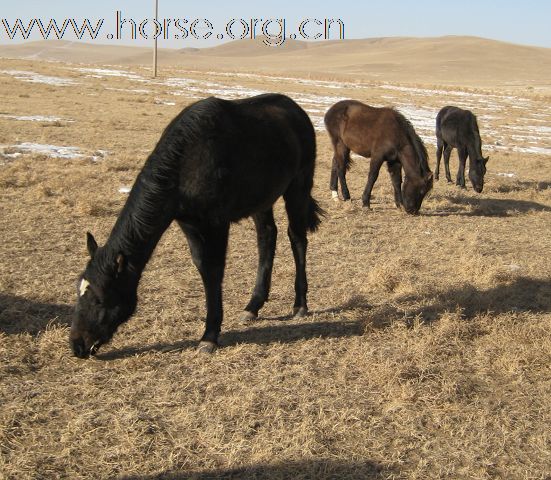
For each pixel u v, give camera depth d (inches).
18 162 510.3
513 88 2778.1
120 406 173.5
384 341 228.5
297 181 252.1
